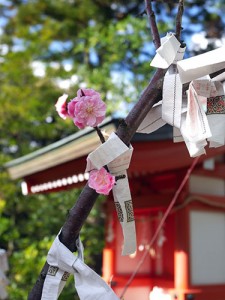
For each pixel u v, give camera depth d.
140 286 3.68
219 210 3.49
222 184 3.69
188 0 7.90
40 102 7.69
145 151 3.09
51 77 7.92
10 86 7.73
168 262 3.68
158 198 3.50
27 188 4.71
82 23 9.27
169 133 3.08
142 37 6.58
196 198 3.32
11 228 6.67
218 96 1.36
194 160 3.21
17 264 5.52
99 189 1.25
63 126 7.62
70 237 1.31
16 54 8.09
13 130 7.56
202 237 3.38
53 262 1.31
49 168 4.05
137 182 3.78
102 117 1.32
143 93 1.38
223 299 3.32
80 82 7.47
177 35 1.38
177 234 3.32
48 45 8.88
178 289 3.21
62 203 6.49
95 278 1.27
